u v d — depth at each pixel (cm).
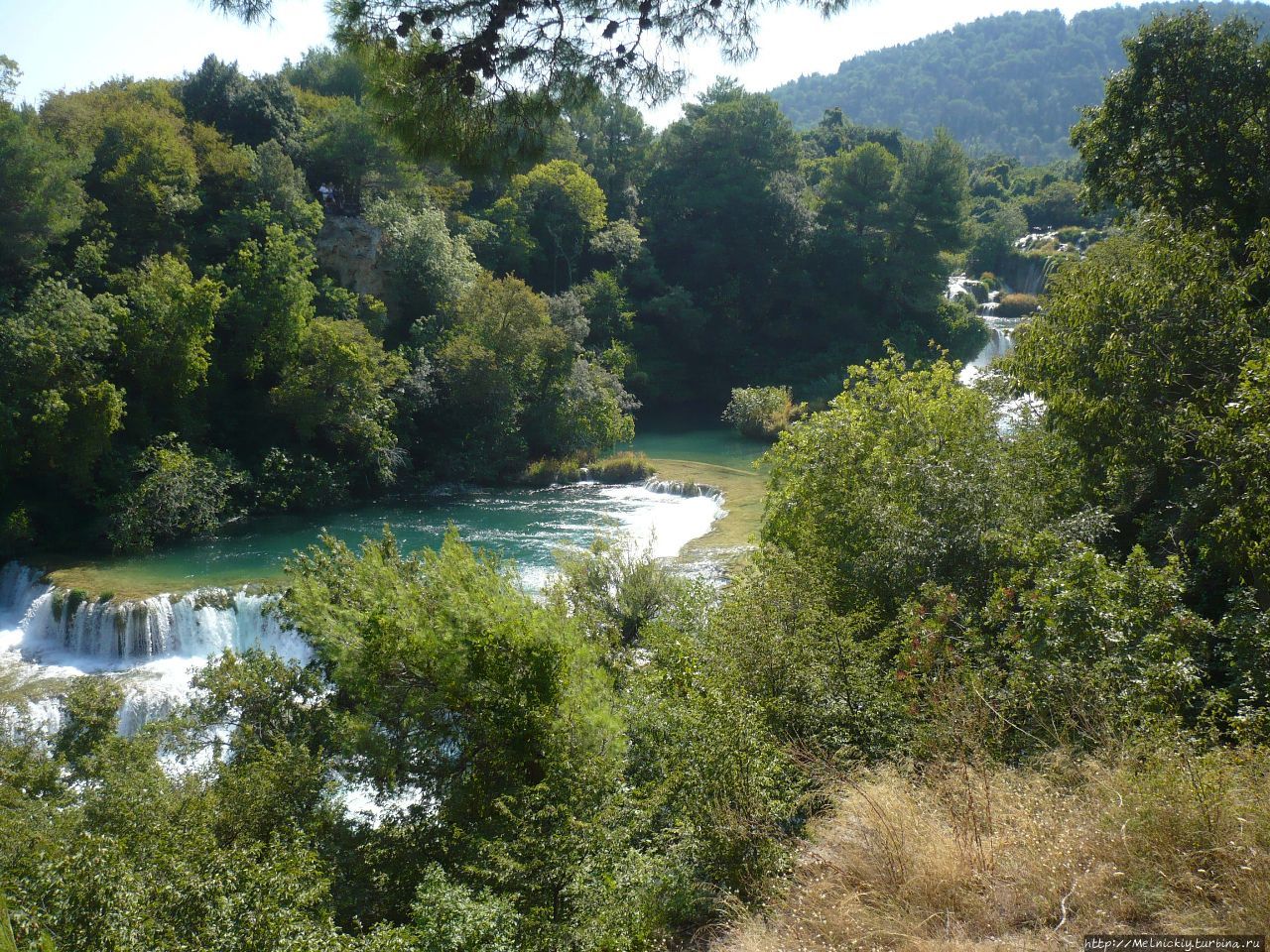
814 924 598
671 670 1081
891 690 960
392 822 1215
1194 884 518
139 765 1336
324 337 3888
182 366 3503
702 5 684
